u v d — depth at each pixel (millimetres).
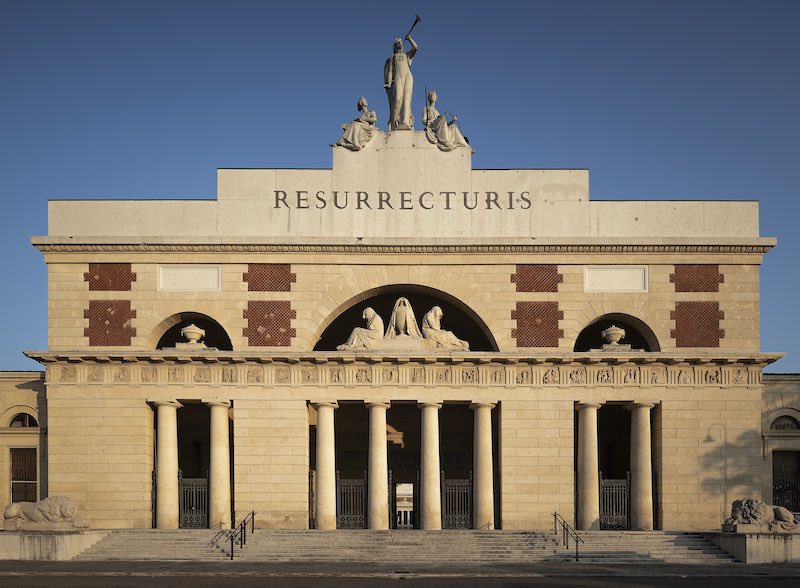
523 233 55875
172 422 54062
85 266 55375
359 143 56281
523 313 55094
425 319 55594
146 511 53156
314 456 61625
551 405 54125
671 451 53875
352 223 55844
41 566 42531
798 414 59406
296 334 54906
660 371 54406
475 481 53938
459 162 56344
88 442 53531
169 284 55312
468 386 54250
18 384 58688
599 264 55562
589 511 53562
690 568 42781
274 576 39000
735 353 53969
